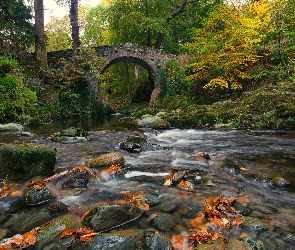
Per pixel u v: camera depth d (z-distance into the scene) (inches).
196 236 88.0
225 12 534.6
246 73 507.8
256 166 170.6
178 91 743.7
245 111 365.1
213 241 85.4
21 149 151.0
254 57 504.4
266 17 526.6
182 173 146.3
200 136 306.8
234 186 136.3
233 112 374.0
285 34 477.7
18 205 115.7
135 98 1039.6
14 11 626.2
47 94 602.5
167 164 177.5
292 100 340.2
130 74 1233.4
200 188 134.0
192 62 656.4
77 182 138.8
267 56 513.3
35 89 569.3
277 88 386.9
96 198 121.8
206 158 189.5
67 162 181.3
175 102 601.9
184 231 92.4
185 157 195.9
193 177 149.6
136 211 103.6
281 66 469.4
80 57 671.1
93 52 698.8
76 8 685.3
